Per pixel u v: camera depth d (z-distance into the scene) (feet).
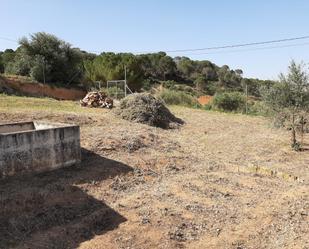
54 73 123.85
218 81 248.11
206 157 44.60
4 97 79.30
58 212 27.32
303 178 37.22
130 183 34.22
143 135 49.21
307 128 54.44
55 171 34.27
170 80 228.63
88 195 30.71
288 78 48.21
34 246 22.93
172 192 32.40
